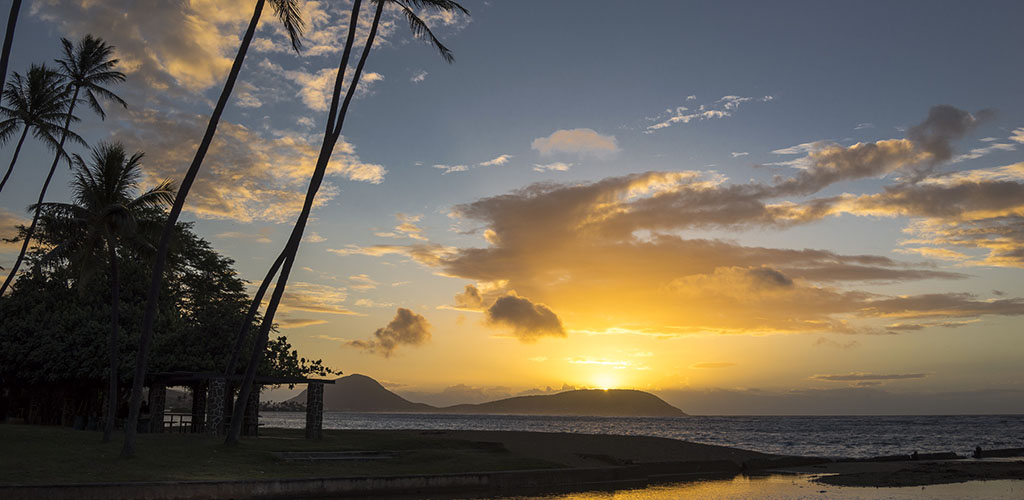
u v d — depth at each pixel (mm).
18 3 19297
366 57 29797
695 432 143625
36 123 36812
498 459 30750
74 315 37406
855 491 28500
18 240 41906
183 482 20422
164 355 35562
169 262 30516
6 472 19891
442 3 29406
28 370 38094
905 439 100312
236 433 27500
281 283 28344
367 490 23938
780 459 39938
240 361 37531
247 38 24922
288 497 22266
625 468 32062
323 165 28750
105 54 38469
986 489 29453
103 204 28375
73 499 18641
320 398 35125
